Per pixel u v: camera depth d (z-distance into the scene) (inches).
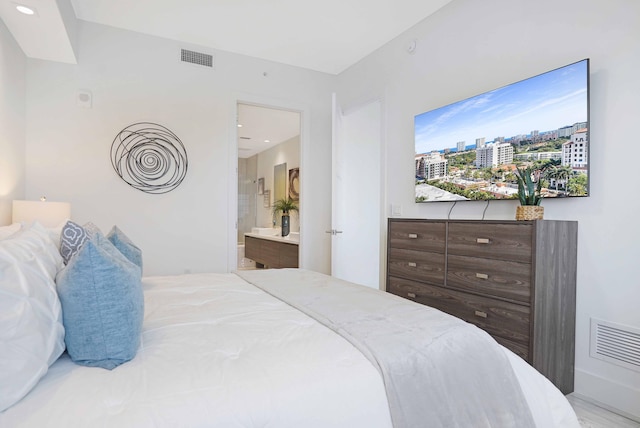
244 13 122.6
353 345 45.4
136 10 120.5
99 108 129.4
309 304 64.0
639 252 73.6
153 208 138.2
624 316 75.7
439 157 116.6
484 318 87.8
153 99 138.1
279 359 40.8
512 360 51.1
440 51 120.6
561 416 50.1
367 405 37.5
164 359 40.1
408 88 133.6
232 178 152.4
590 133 80.7
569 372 83.0
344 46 147.5
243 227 325.4
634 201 74.2
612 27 77.8
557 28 88.2
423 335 47.9
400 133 136.9
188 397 33.0
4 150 100.5
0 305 32.4
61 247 56.1
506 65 100.0
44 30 103.2
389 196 141.9
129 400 32.0
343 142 165.6
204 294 71.1
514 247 80.8
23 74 116.0
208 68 147.9
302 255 171.8
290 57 158.1
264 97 159.9
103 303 39.0
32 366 33.1
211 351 42.5
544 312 77.5
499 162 97.3
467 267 92.9
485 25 106.0
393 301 66.2
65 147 124.6
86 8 119.1
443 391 42.0
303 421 34.2
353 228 166.1
